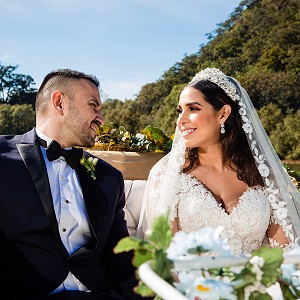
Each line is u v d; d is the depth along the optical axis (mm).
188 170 1420
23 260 1031
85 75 1192
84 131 1162
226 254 544
